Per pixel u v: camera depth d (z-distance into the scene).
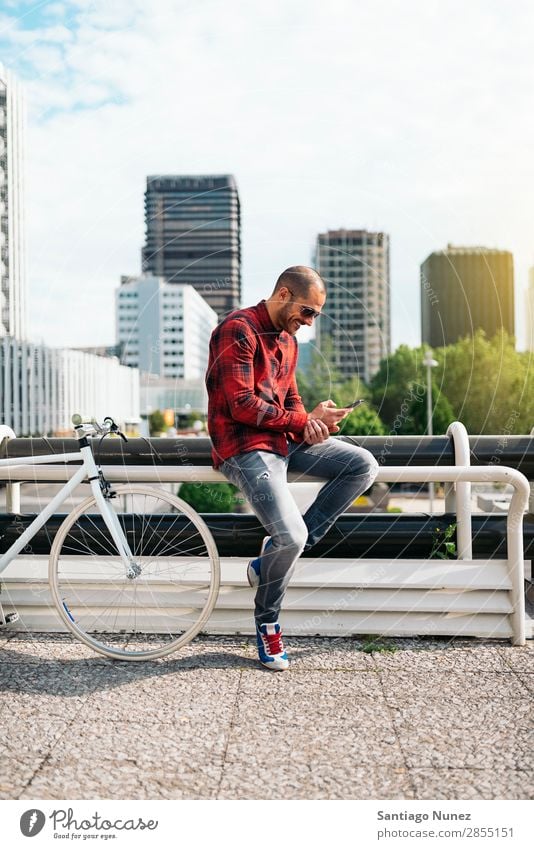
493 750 1.98
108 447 3.07
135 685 2.45
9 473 2.82
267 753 1.97
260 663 2.62
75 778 1.85
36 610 2.98
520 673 2.52
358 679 2.48
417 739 2.05
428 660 2.65
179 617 2.88
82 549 3.02
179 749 2.00
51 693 2.38
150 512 3.07
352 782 1.83
